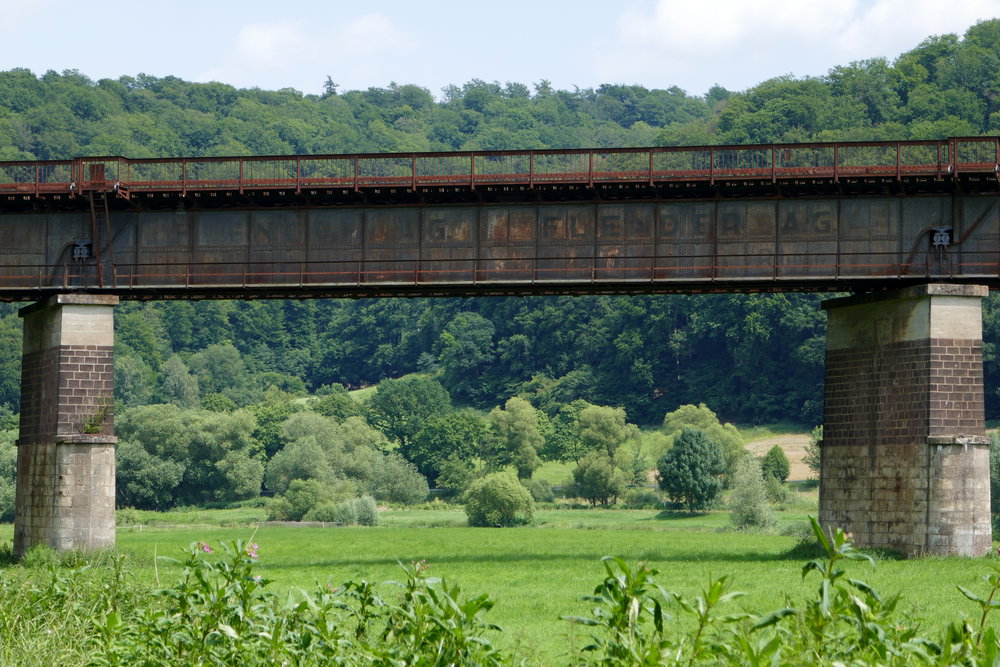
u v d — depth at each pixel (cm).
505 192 5597
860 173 5438
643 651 1811
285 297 6000
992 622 3612
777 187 5509
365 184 5562
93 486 5538
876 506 5584
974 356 5441
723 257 5569
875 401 5647
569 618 1822
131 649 2286
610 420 18425
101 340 5638
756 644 1856
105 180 5588
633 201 5609
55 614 2675
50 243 5731
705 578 4922
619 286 5669
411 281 5644
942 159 5769
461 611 1975
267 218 5703
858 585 1844
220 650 2159
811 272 5538
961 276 5484
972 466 5353
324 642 2117
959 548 5312
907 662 1891
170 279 5684
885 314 5638
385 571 5341
